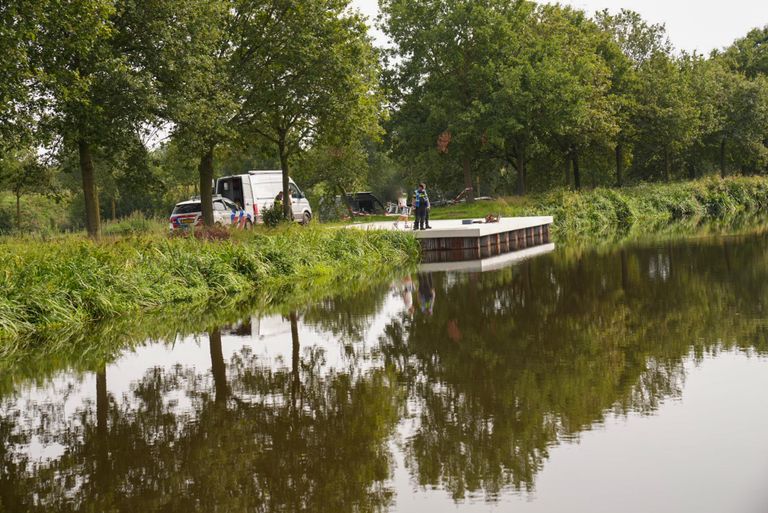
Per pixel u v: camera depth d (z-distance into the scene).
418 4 41.66
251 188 30.59
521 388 7.89
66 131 18.58
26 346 11.29
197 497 5.36
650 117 48.84
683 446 5.91
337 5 25.28
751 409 6.75
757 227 30.77
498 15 40.41
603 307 12.95
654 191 46.03
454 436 6.44
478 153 45.28
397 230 26.05
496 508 4.95
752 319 11.09
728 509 4.75
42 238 20.41
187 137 21.02
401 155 45.44
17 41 15.40
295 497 5.29
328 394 8.04
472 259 24.47
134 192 21.78
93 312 13.57
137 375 9.26
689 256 20.59
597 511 4.83
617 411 6.90
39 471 6.01
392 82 43.00
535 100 40.09
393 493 5.28
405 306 14.27
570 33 45.06
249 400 7.91
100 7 17.09
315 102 25.03
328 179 45.50
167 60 19.48
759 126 56.22
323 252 21.55
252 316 13.66
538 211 37.81
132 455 6.30
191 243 18.33
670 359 8.82
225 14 23.39
